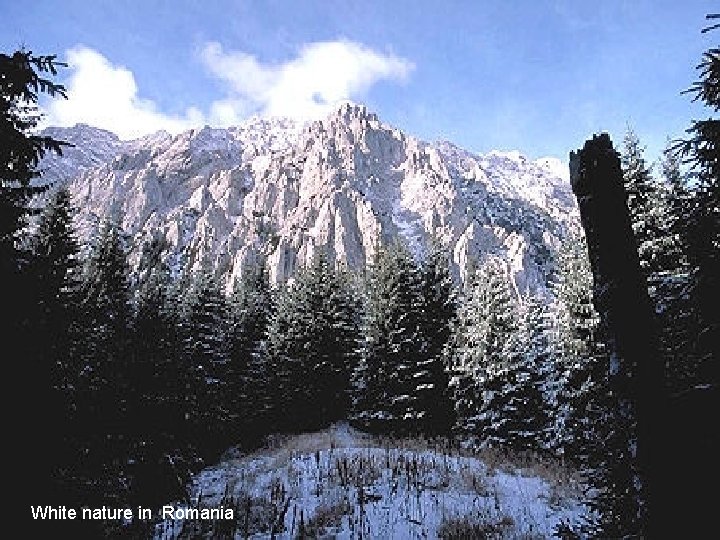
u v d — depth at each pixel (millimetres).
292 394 42281
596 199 4207
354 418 39406
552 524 16516
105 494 12852
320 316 43812
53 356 10633
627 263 4098
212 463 33219
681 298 7508
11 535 9367
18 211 10258
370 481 20000
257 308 50844
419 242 174750
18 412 9594
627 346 4008
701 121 6879
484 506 18047
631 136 14414
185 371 26156
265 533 16609
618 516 10758
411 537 15805
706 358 6977
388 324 39000
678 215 7695
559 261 25250
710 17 6324
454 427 34312
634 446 3924
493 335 33281
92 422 12219
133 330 22812
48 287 10711
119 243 36031
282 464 23766
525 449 30188
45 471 9992
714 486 3789
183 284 49562
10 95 10078
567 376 24484
